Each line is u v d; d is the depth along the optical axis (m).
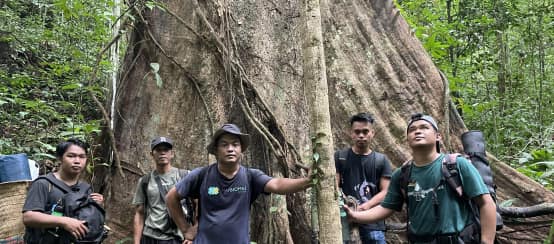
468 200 3.69
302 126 5.91
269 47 6.14
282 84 6.01
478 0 10.49
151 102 6.17
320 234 3.72
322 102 3.83
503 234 6.16
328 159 3.77
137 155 6.05
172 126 6.00
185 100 6.05
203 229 4.00
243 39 6.12
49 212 4.28
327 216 3.71
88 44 11.66
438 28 10.11
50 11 14.93
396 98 6.67
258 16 6.24
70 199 4.33
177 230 5.02
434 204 3.68
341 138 6.43
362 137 5.11
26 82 11.04
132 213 5.88
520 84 11.27
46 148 9.24
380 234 5.07
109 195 5.99
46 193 4.33
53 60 12.22
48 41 12.86
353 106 6.55
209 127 5.87
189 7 6.32
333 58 6.72
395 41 6.95
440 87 6.85
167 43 6.29
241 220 4.01
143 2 6.35
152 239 4.99
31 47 12.63
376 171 5.09
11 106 10.94
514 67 11.95
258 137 5.72
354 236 4.68
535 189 6.35
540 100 11.12
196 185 4.14
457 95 10.40
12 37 12.83
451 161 3.73
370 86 6.67
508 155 9.67
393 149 6.43
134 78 6.38
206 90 5.99
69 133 8.17
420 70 6.87
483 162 4.75
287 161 5.55
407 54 6.91
